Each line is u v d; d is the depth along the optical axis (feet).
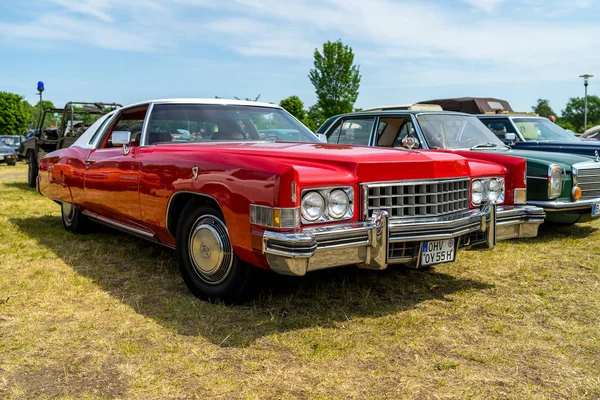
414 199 11.86
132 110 16.88
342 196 10.96
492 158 15.14
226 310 12.07
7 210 26.68
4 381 8.77
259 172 10.68
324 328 11.18
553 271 15.98
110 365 9.41
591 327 11.50
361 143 23.89
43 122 42.91
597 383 8.97
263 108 17.26
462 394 8.55
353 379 9.01
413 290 13.92
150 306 12.38
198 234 12.60
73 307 12.30
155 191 13.79
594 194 21.77
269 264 10.56
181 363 9.50
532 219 14.19
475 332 11.13
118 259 16.69
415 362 9.68
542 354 10.10
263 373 9.17
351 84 113.39
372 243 10.87
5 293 13.21
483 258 17.44
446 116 22.59
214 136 15.61
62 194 19.88
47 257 16.87
